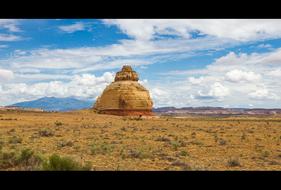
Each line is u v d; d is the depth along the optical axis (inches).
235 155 836.0
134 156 758.5
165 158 743.1
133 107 3762.3
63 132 1419.8
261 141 1208.2
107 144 1003.3
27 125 1772.9
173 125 2241.6
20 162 564.1
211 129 1854.1
